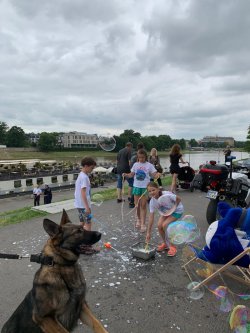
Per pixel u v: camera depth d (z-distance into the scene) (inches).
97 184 1141.1
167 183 435.5
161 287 135.6
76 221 235.3
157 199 170.7
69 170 1284.4
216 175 233.1
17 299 126.7
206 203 306.3
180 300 125.1
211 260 138.0
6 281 142.2
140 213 213.0
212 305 121.6
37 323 85.8
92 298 126.4
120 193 299.9
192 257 154.4
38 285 86.4
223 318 113.1
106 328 106.9
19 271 152.4
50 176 1142.3
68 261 89.0
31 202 876.0
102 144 370.3
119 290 132.9
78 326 107.2
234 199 230.5
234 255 132.6
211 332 105.1
